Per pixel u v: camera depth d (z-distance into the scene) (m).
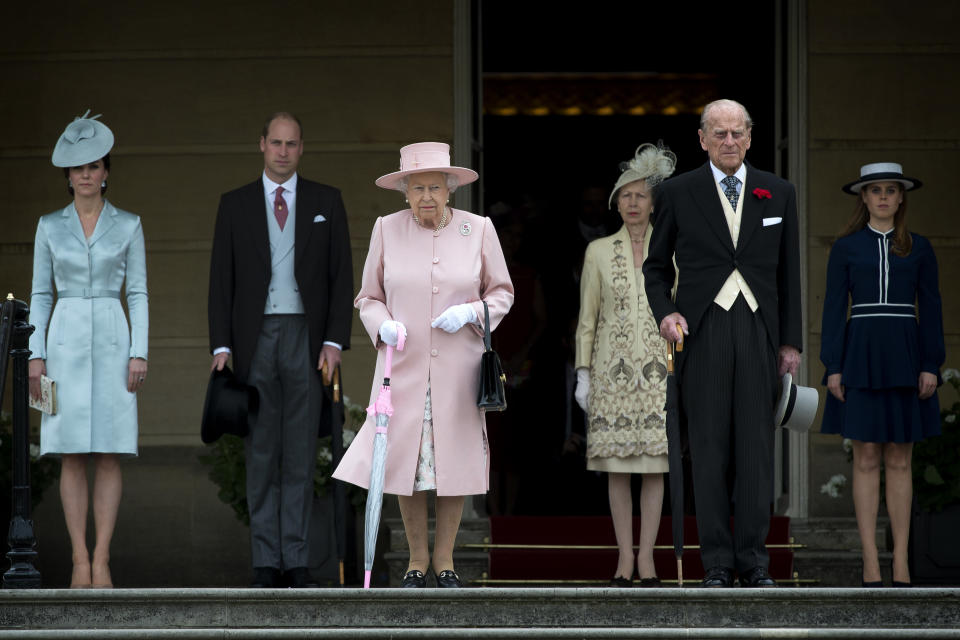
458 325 19.84
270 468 23.92
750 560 20.16
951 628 17.61
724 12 38.75
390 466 19.95
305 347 24.05
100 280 25.08
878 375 24.27
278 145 24.23
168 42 30.89
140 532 29.97
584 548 27.89
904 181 24.59
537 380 34.31
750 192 20.69
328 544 26.81
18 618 18.14
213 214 30.67
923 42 30.12
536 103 42.22
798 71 30.08
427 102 30.47
